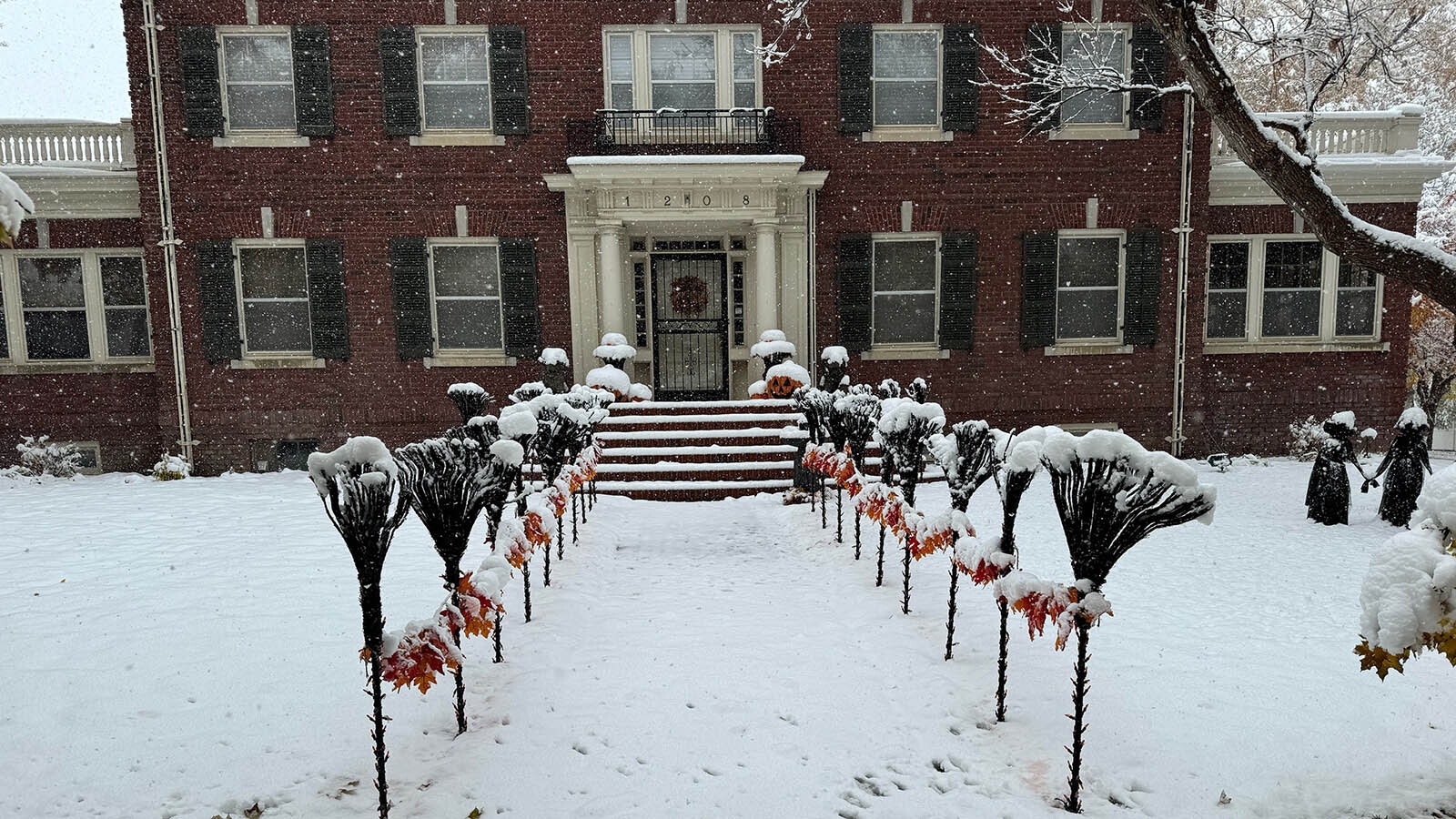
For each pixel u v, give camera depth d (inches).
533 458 264.8
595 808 127.6
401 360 528.4
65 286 534.0
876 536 315.9
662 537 340.2
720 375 567.8
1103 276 546.6
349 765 140.3
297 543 307.4
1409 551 118.0
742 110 516.7
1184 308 536.7
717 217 506.3
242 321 524.7
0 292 528.4
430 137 516.4
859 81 523.5
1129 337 540.4
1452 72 757.3
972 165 530.6
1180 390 542.3
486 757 143.6
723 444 459.8
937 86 534.3
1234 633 201.0
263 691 168.2
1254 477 466.9
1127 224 533.6
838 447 317.4
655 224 533.3
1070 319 549.6
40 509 386.9
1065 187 531.2
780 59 487.8
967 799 130.3
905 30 529.0
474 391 444.5
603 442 458.9
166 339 518.9
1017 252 535.5
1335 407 555.2
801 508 384.2
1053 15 522.6
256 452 528.7
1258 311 551.8
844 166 529.0
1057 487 129.2
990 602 226.8
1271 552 289.0
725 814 126.6
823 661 188.1
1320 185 275.3
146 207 508.1
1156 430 547.2
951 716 159.0
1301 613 217.8
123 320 538.9
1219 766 137.0
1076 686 129.1
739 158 485.1
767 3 520.4
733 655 192.1
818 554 298.4
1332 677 171.5
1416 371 792.9
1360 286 552.7
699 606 235.0
